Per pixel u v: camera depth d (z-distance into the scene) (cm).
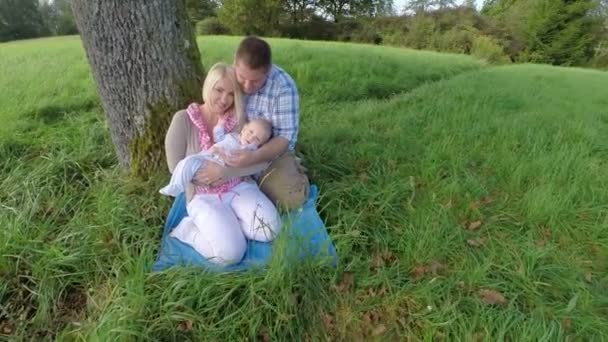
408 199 306
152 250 250
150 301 214
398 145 400
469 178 332
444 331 213
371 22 3133
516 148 403
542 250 260
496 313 216
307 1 3334
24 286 233
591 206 313
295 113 273
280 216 272
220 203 256
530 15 2752
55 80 575
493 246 263
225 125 263
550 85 727
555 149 392
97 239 258
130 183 301
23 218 266
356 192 311
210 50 798
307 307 223
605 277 252
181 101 303
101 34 275
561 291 239
